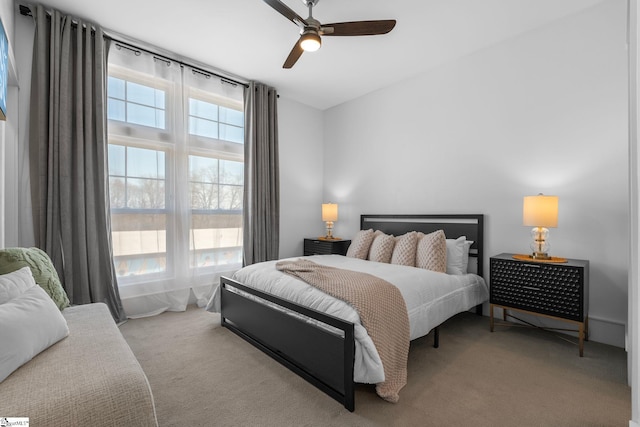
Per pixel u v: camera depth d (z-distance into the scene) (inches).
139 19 104.7
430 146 140.2
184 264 131.7
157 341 97.7
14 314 47.0
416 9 98.7
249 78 150.0
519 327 110.2
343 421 60.2
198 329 108.0
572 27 101.7
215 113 144.6
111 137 115.6
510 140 115.8
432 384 72.9
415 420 60.4
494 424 59.2
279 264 106.7
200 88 138.3
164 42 118.8
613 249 94.2
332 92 165.8
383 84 155.6
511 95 115.3
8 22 84.2
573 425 58.9
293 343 78.5
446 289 98.3
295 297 81.4
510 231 116.1
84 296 103.0
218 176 145.6
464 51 124.2
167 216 129.4
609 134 95.0
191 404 65.6
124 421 40.6
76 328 60.6
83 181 103.9
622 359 85.0
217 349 92.0
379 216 159.2
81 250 102.8
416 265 117.1
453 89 132.1
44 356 48.8
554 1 95.4
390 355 68.7
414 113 146.3
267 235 157.6
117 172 117.1
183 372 78.6
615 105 94.0
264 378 75.8
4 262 64.0
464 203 128.8
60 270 100.1
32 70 98.5
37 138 98.5
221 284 110.7
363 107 169.0
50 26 100.2
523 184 112.8
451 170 133.0
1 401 37.4
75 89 104.4
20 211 97.0
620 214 93.2
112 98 115.6
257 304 91.9
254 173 151.8
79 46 103.4
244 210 151.4
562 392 69.6
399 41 116.8
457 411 63.0
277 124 163.2
